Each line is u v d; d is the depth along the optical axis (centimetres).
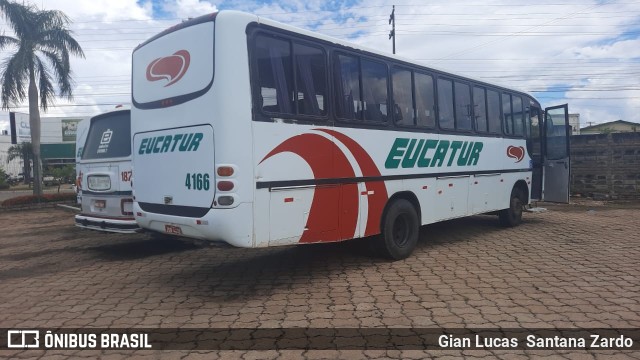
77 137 866
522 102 1009
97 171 762
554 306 486
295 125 536
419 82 725
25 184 4269
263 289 561
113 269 679
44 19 1834
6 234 1077
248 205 489
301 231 542
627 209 1320
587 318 452
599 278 590
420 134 717
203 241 528
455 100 800
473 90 848
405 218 701
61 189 3419
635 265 656
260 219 501
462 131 812
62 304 521
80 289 580
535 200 1083
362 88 625
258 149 500
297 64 545
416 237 718
